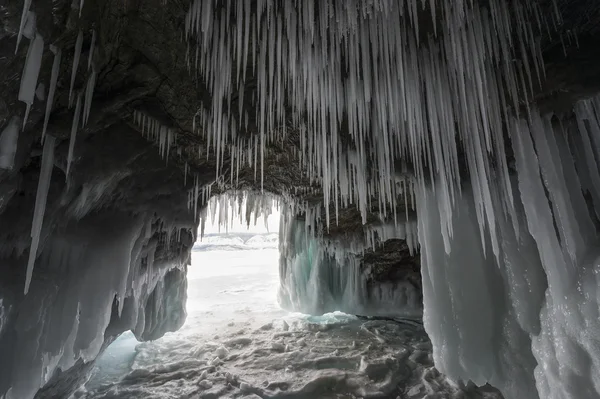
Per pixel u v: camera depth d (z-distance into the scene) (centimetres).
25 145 248
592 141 329
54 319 327
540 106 343
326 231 909
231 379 520
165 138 394
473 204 464
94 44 246
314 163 529
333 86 349
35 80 200
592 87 304
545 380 333
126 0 239
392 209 736
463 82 297
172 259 624
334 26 290
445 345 465
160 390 485
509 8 271
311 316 951
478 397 460
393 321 863
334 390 493
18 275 284
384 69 339
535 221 352
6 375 274
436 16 286
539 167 351
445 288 477
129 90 318
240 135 453
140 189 427
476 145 318
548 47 299
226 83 342
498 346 421
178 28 278
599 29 278
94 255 375
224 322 883
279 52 282
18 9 177
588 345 290
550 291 339
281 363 588
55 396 405
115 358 628
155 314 680
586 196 339
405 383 515
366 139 461
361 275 940
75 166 313
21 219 273
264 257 3738
